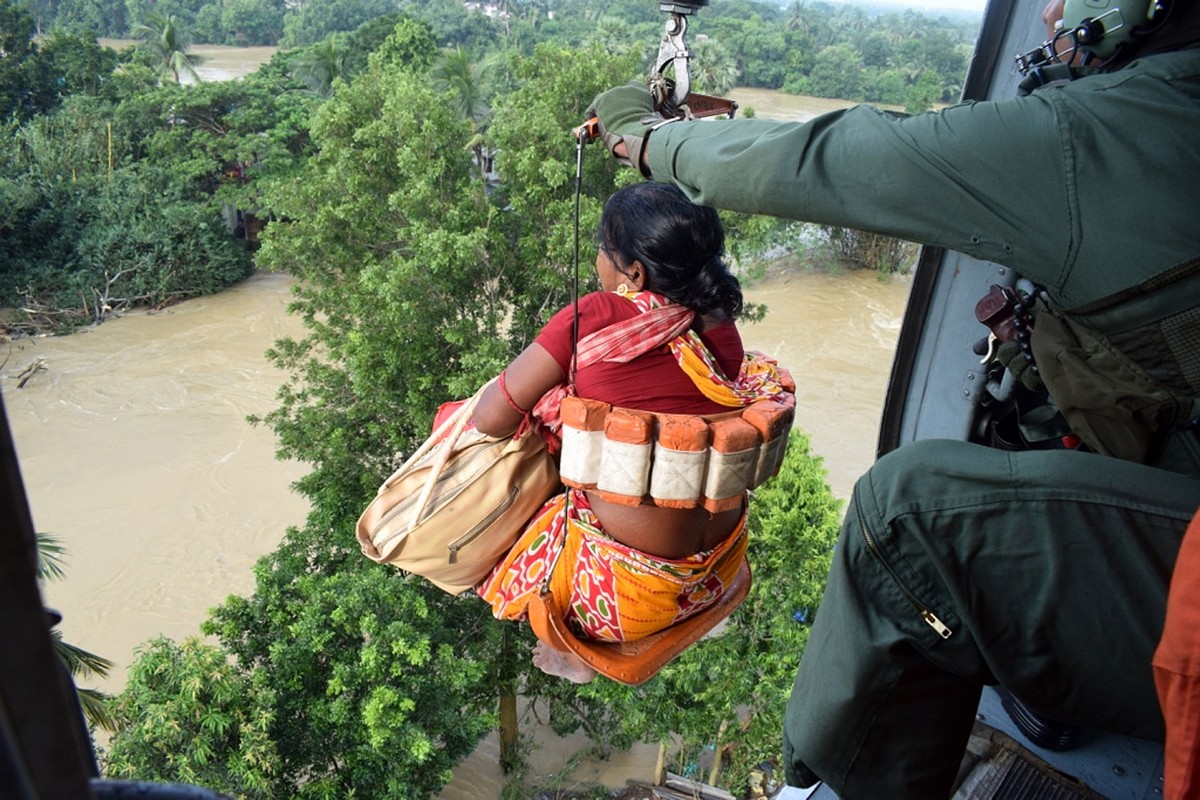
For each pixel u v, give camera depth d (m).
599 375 1.87
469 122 19.47
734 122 1.85
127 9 83.94
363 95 20.20
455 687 14.42
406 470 2.16
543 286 18.36
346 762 13.95
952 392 2.68
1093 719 1.76
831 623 2.00
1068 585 1.66
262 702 12.74
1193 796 1.16
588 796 18.11
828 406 33.59
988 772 2.62
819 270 45.53
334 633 14.06
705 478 1.84
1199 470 1.65
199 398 32.50
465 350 17.97
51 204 40.12
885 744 2.00
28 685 0.45
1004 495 1.70
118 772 12.52
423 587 17.41
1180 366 1.53
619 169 18.45
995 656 1.75
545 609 1.99
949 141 1.56
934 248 2.60
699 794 17.58
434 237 16.59
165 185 41.22
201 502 27.14
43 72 47.09
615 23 45.78
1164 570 1.60
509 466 2.07
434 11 92.94
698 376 1.85
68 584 23.83
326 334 20.09
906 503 1.78
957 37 79.62
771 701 14.52
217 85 43.94
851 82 64.56
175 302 40.12
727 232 20.27
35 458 28.75
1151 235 1.46
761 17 73.12
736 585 2.30
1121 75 1.54
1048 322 1.75
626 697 14.96
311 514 18.56
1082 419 1.67
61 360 34.88
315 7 89.19
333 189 19.88
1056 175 1.51
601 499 1.97
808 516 14.91
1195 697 1.15
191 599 23.66
